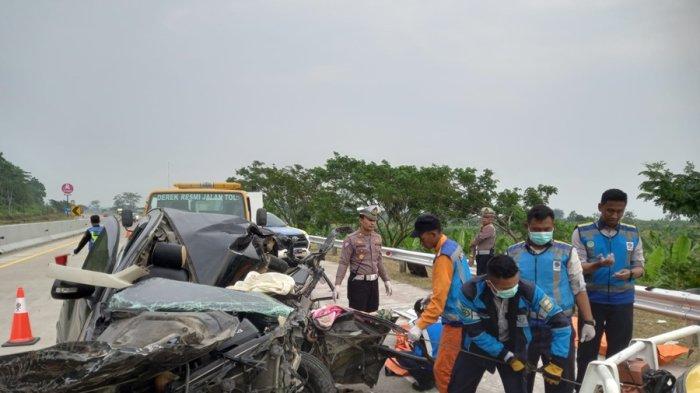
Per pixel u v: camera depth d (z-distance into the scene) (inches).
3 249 796.0
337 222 799.1
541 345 151.9
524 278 165.9
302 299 192.2
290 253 250.4
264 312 132.0
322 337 176.1
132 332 108.0
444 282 161.0
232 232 201.6
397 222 697.0
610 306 178.2
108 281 125.1
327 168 804.0
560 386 146.3
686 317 235.5
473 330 146.6
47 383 91.0
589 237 181.5
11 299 401.7
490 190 651.5
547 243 165.8
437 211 653.9
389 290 251.3
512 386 147.0
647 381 124.8
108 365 94.4
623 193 175.0
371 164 721.0
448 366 164.2
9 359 95.4
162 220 188.1
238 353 123.1
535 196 635.5
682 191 374.0
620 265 177.9
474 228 676.7
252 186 1065.5
